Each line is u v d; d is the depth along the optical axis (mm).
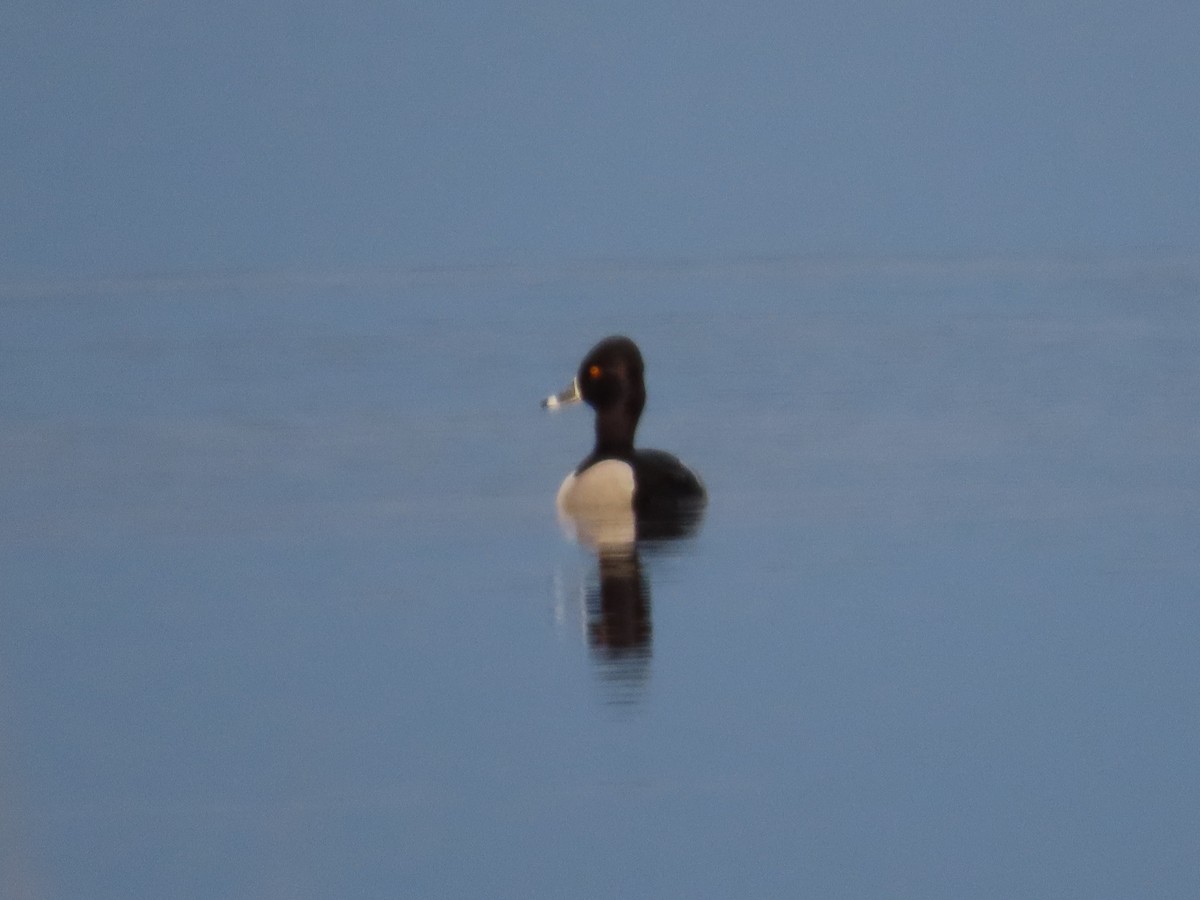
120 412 35469
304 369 43312
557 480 26781
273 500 25500
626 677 16828
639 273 86500
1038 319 53656
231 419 34188
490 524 23406
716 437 31547
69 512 24875
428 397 37375
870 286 71625
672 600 19328
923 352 45500
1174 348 44281
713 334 52219
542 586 19953
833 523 23125
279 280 84250
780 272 84250
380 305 66062
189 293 74125
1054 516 23406
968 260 90250
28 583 20656
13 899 9328
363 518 24062
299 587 20188
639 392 23703
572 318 58625
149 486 26828
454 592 19812
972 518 23344
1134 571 20375
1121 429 31375
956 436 31031
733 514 23781
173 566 21391
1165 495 24750
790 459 28719
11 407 36531
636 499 23203
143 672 17188
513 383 39844
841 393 37406
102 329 55469
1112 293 63812
